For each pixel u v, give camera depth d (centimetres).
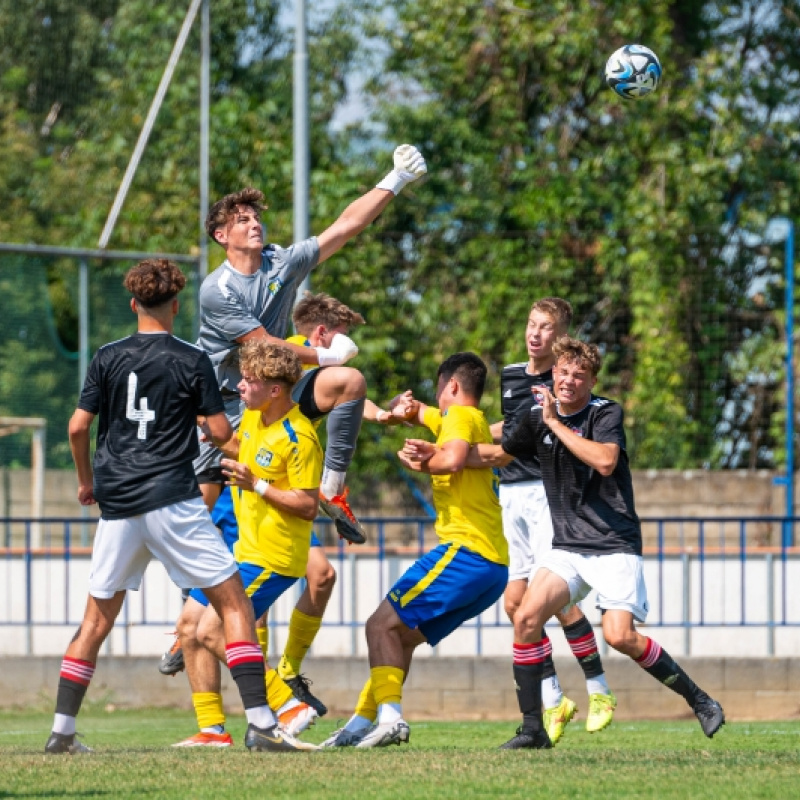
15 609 4509
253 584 2322
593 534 2414
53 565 4503
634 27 6975
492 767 1964
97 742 3155
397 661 2452
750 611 4331
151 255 5531
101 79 6284
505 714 4059
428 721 3947
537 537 2872
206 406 2181
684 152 6819
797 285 6450
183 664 2856
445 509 2480
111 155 6228
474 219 6969
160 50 6212
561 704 2784
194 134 6266
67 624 4256
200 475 2669
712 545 5897
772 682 4044
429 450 2411
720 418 6419
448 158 7181
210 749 2320
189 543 2153
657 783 1791
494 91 7200
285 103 7581
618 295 6581
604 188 6900
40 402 6197
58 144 6303
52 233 6272
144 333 2225
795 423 6419
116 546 2177
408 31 7369
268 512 2330
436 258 6769
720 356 6431
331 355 2598
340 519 2680
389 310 6681
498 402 6556
